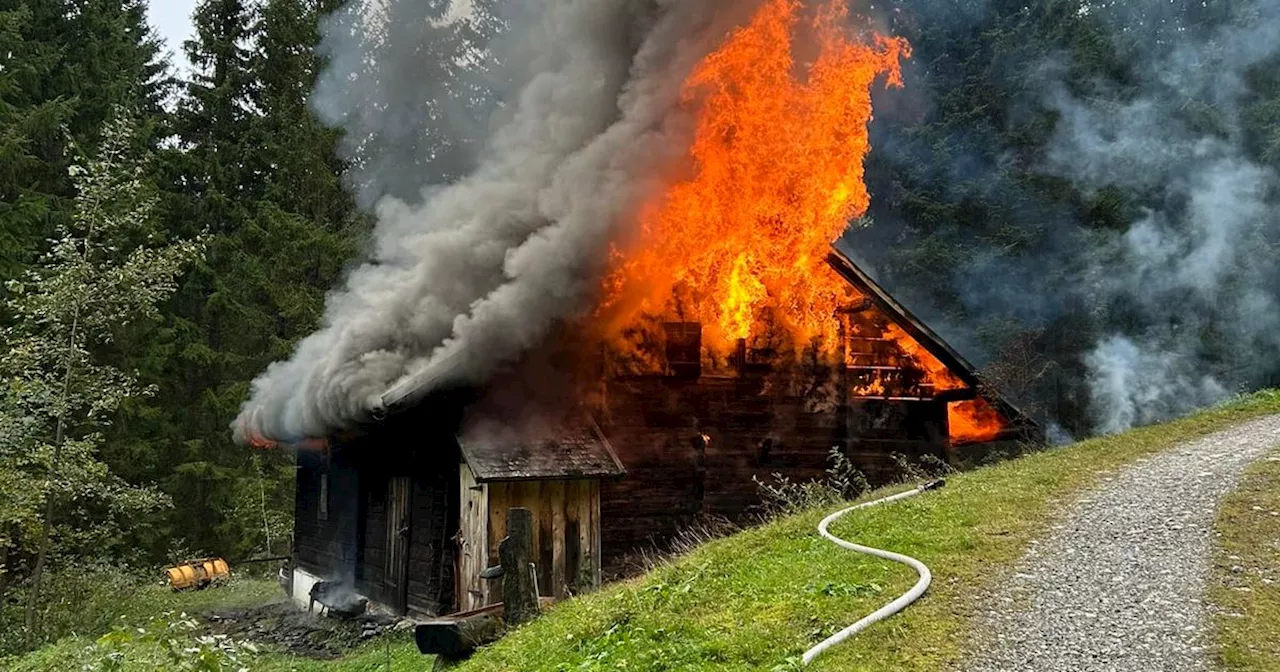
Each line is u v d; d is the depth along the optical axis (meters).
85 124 23.78
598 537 12.27
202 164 27.75
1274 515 7.64
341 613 13.84
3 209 20.31
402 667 10.22
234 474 24.84
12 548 14.20
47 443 13.25
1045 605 6.17
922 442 15.44
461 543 11.90
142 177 23.53
